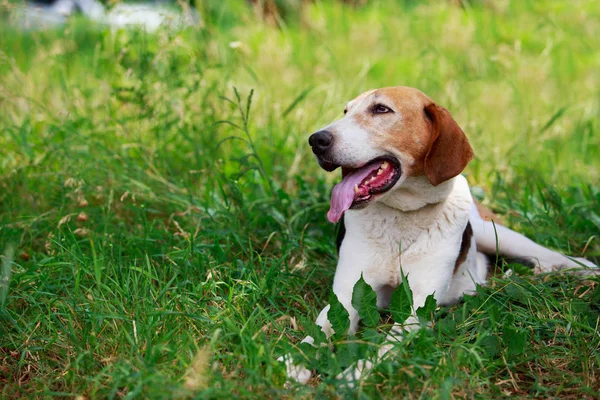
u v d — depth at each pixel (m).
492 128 7.99
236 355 3.71
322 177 6.69
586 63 11.31
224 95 7.23
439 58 10.07
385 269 4.47
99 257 4.86
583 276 4.84
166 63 6.84
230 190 5.94
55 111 7.55
